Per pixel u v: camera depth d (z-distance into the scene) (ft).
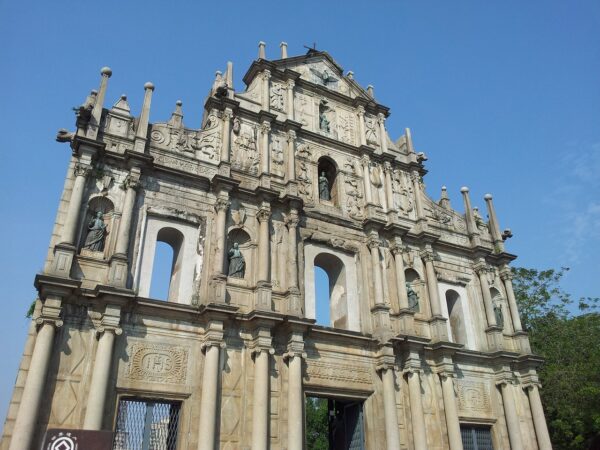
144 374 74.74
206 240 88.99
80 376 70.13
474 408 103.76
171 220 88.69
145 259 83.97
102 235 80.79
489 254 122.62
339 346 93.25
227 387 79.46
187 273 86.63
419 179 123.44
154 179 89.15
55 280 70.54
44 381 66.39
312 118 115.65
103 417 68.64
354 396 91.76
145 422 73.67
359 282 103.24
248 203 96.27
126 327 76.18
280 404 82.69
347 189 112.06
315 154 111.45
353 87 126.72
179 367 77.56
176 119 97.09
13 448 61.36
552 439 131.85
